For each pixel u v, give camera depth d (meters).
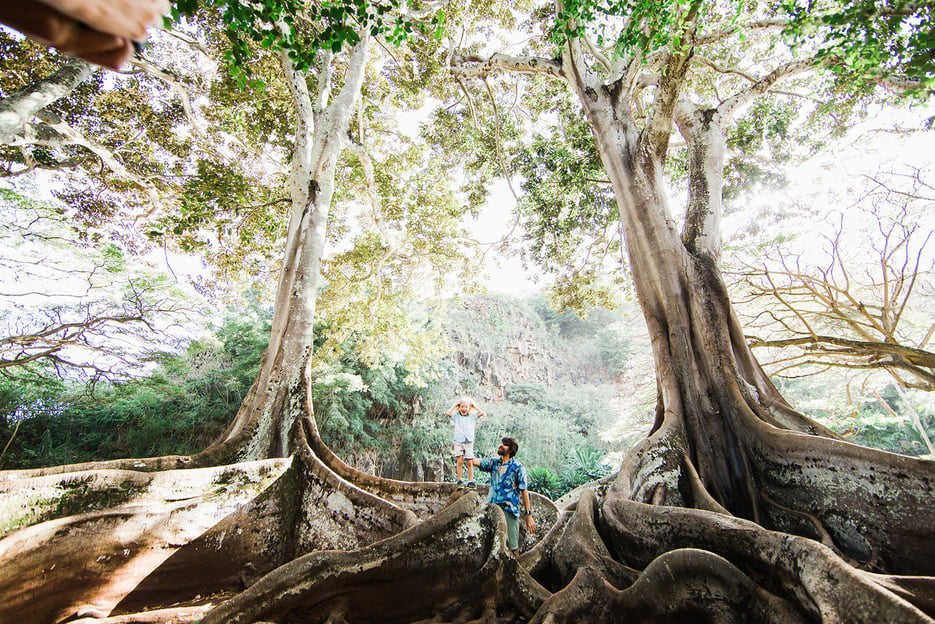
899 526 4.75
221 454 6.56
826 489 5.37
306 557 4.06
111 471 5.00
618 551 5.15
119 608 4.58
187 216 10.16
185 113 13.44
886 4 5.46
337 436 27.83
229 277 15.04
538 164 14.97
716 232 8.47
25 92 7.77
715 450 6.62
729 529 4.13
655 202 8.37
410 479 31.47
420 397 34.88
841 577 3.04
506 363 50.56
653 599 3.72
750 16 10.60
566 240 15.91
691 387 7.14
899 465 4.97
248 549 5.50
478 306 53.66
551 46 13.87
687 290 7.78
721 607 3.55
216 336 26.50
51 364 18.94
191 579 5.05
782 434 6.01
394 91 15.84
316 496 6.34
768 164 14.37
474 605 4.24
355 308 17.19
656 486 6.10
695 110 9.66
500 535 4.58
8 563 3.93
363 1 4.51
